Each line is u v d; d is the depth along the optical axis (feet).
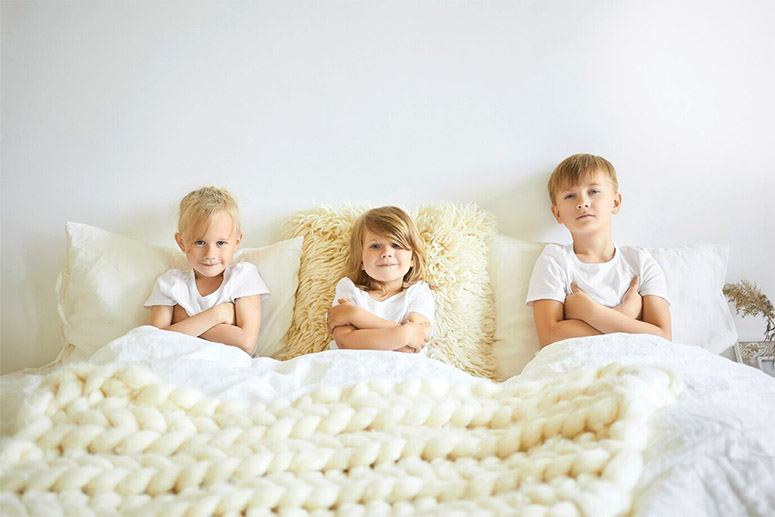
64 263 5.79
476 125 5.90
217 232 5.01
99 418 2.92
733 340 5.31
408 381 3.31
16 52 5.81
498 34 5.90
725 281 5.86
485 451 2.89
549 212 5.85
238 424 3.01
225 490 2.53
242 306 5.11
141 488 2.61
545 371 3.97
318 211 5.64
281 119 5.91
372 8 5.91
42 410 2.97
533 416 3.05
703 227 5.87
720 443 2.74
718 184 5.87
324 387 3.28
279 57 5.91
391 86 5.91
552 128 5.88
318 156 5.91
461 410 3.12
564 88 5.88
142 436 2.85
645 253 5.38
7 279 5.76
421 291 5.20
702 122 5.86
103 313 5.15
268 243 5.86
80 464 2.69
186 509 2.42
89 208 5.82
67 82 5.83
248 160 5.90
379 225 5.16
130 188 5.84
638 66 5.86
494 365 5.26
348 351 4.04
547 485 2.52
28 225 5.79
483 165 5.89
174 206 5.84
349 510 2.48
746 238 5.85
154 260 5.39
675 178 5.87
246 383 3.49
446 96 5.91
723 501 2.55
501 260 5.53
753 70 5.84
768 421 3.07
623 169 5.87
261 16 5.92
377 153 5.91
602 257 5.36
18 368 5.74
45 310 5.76
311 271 5.41
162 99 5.88
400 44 5.92
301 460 2.76
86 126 5.84
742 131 5.86
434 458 2.85
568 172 5.36
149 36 5.88
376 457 2.82
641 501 2.47
